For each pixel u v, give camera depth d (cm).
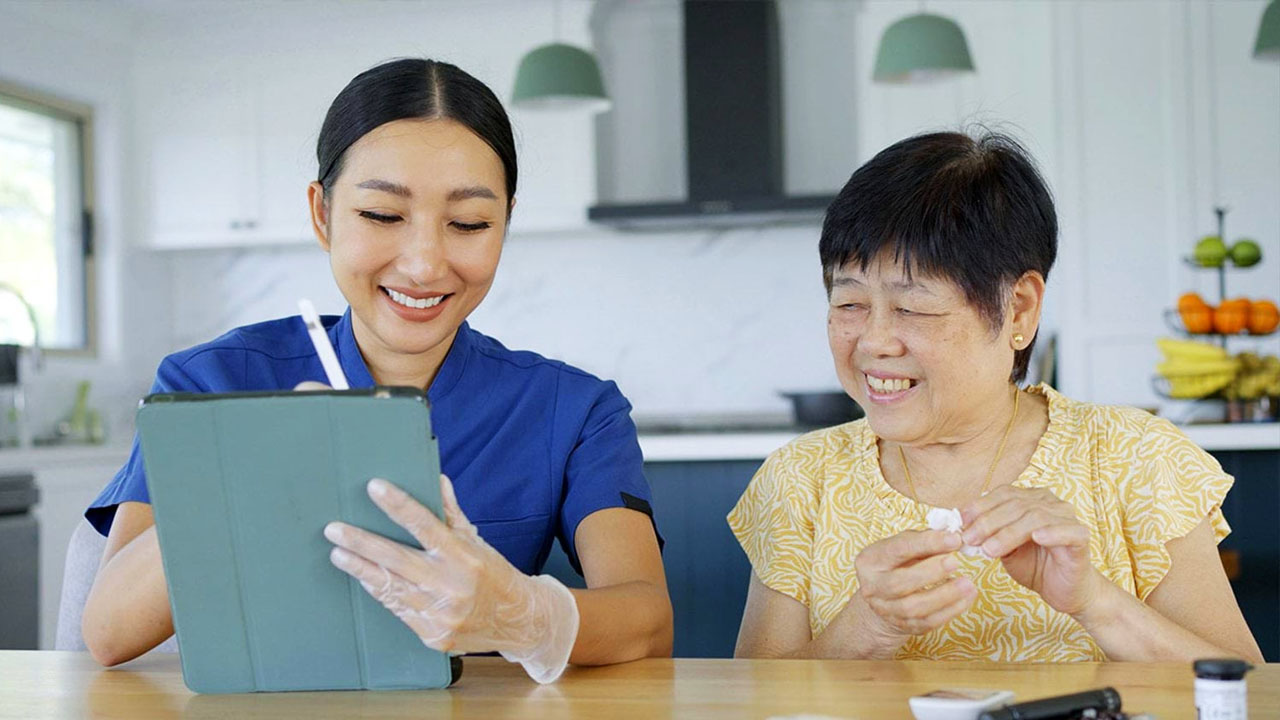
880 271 119
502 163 126
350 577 96
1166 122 412
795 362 490
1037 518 103
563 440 140
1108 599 109
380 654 98
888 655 116
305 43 489
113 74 493
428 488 91
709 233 496
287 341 145
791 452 141
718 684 100
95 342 493
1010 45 439
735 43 468
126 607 110
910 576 105
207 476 93
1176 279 410
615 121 506
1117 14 416
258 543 95
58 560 393
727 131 467
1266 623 262
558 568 279
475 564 91
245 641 98
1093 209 416
